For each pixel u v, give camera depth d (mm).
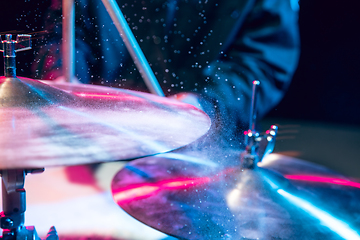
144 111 672
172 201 746
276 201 733
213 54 1138
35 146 552
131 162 894
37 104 626
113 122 625
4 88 626
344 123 2551
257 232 677
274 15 1158
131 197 770
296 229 687
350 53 2785
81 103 665
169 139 604
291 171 846
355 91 2770
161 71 1133
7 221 628
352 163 1330
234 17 1131
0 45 644
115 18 805
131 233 739
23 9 937
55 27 957
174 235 683
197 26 1131
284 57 1149
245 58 1122
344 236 673
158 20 1125
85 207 790
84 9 1043
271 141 793
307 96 2861
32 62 970
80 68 1075
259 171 775
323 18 2795
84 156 545
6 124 583
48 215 769
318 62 2867
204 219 704
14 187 627
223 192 749
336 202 737
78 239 723
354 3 2703
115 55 1089
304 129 1982
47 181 868
